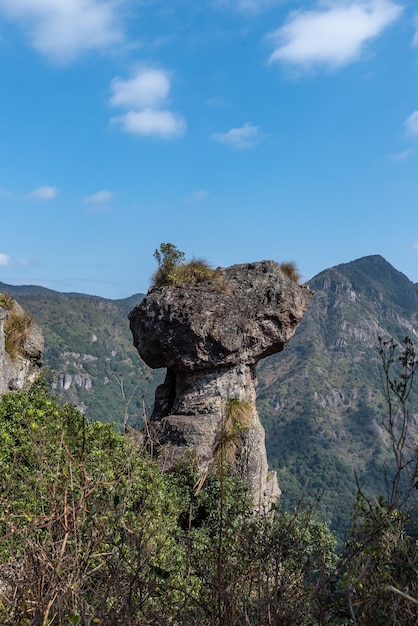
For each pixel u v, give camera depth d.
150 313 16.97
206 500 11.97
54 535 4.26
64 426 5.45
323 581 3.66
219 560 3.87
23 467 6.32
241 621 3.72
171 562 5.24
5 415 9.95
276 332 17.02
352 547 3.60
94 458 6.38
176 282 17.42
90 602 3.90
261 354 17.14
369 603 3.35
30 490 5.58
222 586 3.94
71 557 3.74
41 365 17.66
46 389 16.73
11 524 4.29
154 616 3.78
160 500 7.79
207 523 7.18
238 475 15.20
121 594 3.71
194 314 16.39
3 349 13.95
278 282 17.41
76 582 3.62
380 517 3.47
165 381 18.27
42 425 8.42
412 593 3.36
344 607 3.55
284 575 3.92
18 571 3.93
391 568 3.39
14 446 8.30
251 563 4.14
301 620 3.62
